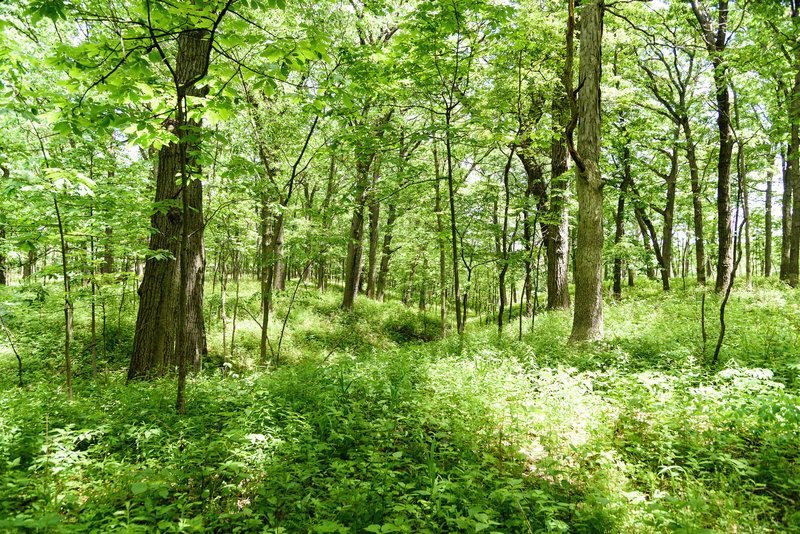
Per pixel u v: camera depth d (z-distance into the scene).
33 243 5.82
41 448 3.53
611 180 17.73
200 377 7.05
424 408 4.91
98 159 8.58
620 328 9.34
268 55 4.10
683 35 14.94
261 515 3.04
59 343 10.11
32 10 3.41
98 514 2.90
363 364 7.09
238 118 11.24
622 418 4.58
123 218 6.73
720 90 10.48
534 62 10.39
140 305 7.62
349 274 19.62
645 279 27.08
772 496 3.30
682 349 6.43
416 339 19.06
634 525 2.93
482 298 34.94
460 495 3.16
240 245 12.26
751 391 4.57
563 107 12.44
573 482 3.59
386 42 14.98
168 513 2.89
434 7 7.07
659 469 3.79
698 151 18.69
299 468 3.57
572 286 27.66
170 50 8.91
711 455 3.60
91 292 7.96
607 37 12.88
